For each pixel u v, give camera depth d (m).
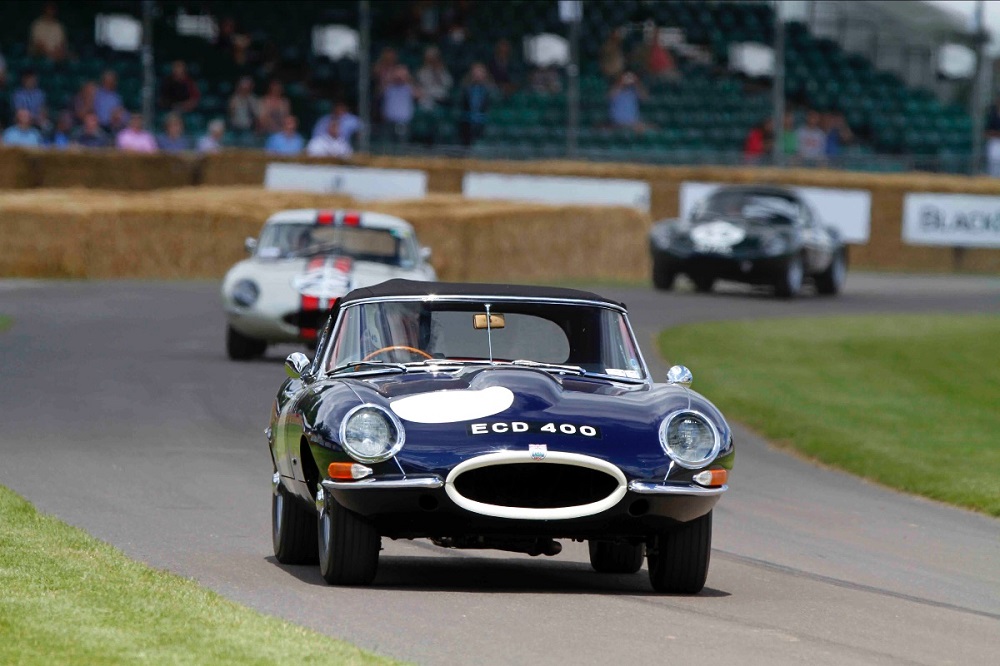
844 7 139.00
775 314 81.81
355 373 25.84
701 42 134.75
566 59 131.00
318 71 122.88
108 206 88.19
